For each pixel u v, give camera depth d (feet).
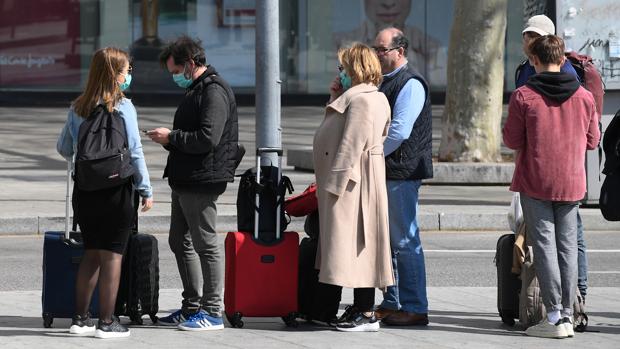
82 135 74.95
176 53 77.51
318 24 302.66
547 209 77.56
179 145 76.59
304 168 186.91
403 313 82.38
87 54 295.89
